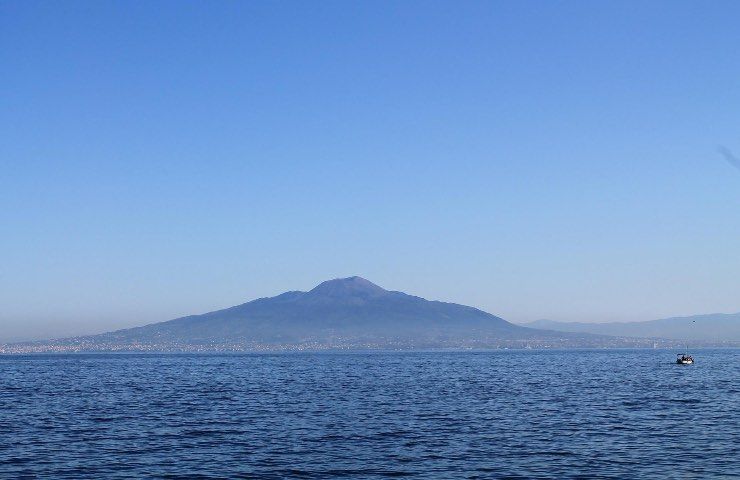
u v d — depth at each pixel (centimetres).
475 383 13262
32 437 6062
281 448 5525
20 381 14475
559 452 5325
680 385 12412
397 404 8856
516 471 4684
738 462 4925
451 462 4975
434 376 16125
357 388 11944
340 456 5194
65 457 5162
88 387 12444
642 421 7050
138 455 5247
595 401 9219
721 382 13275
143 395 10500
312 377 15925
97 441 5862
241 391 11306
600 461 4988
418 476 4553
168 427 6694
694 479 4438
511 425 6769
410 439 5938
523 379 14625
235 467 4831
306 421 7112
